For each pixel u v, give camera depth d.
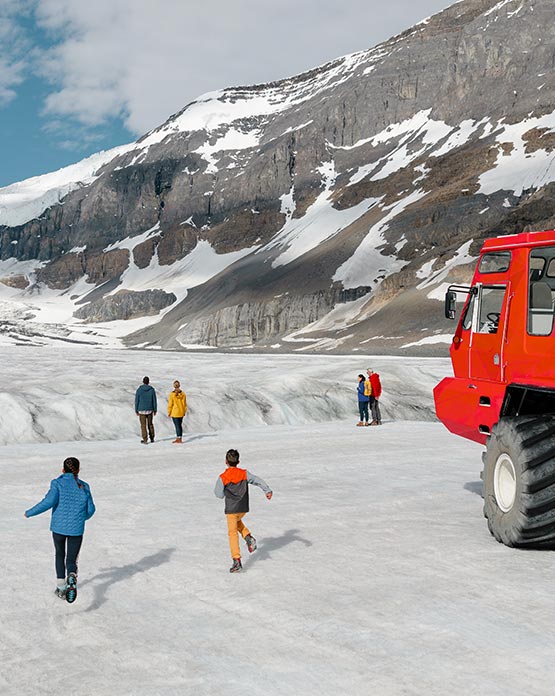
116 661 4.86
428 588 6.09
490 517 7.69
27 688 4.46
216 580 6.66
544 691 4.10
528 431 7.03
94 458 15.68
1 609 6.05
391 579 6.40
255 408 26.25
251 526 8.84
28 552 7.93
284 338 140.50
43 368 49.16
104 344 179.12
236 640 5.13
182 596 6.25
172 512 9.87
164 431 22.84
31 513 6.20
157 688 4.39
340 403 28.97
